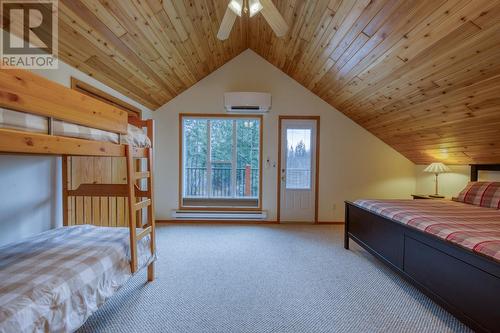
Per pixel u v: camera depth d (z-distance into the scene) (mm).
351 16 2201
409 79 2504
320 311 1838
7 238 1806
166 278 2314
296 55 3480
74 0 1689
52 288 1130
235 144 4637
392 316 1786
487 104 2219
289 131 4387
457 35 1790
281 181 4398
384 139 4285
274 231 3898
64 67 2256
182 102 4293
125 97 3326
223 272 2453
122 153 1747
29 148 1034
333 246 3248
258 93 4102
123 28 2154
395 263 2174
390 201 2893
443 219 1993
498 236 1544
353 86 3270
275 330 1631
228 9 1820
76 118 1294
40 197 2066
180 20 2510
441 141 3279
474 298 1394
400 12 1883
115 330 1613
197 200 4660
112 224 3000
